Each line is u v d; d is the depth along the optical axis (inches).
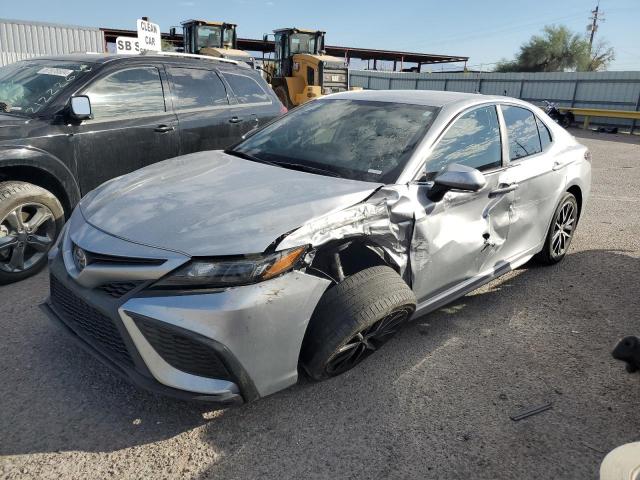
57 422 100.5
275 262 94.3
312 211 103.7
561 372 125.0
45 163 164.1
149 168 137.6
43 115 170.9
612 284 177.6
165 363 93.1
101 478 88.4
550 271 187.3
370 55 1453.0
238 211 103.5
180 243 95.0
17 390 108.8
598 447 100.6
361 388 115.2
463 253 133.4
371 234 109.4
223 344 90.9
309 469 92.0
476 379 120.6
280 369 98.8
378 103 151.0
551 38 1763.0
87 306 101.0
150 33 306.3
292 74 726.5
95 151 179.6
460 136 138.1
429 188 122.6
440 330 142.3
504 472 93.4
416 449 97.9
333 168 128.3
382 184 118.6
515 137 159.6
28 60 210.8
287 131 151.1
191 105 214.7
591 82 943.0
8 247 155.0
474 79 1137.4
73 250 106.4
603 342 139.5
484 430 103.8
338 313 102.9
